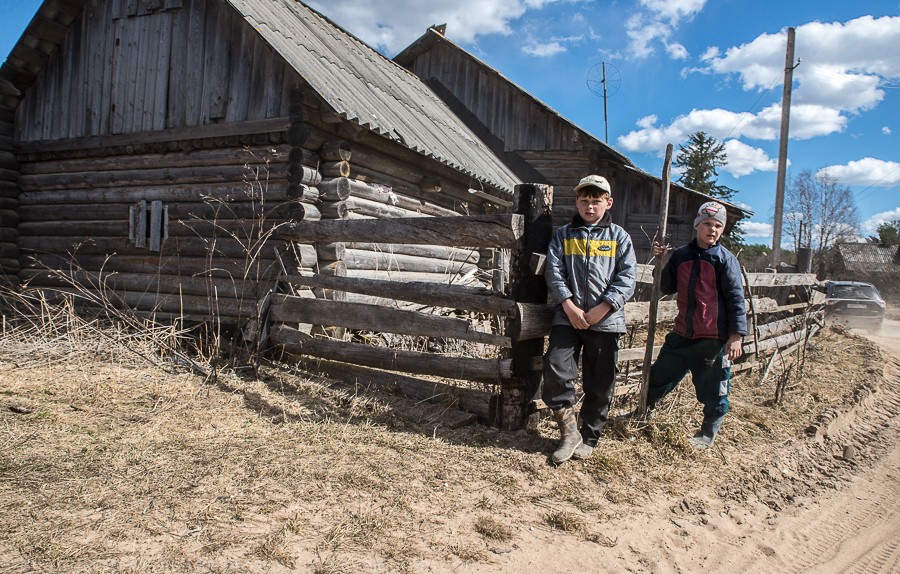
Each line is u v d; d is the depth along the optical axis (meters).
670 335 4.72
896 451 5.52
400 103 10.23
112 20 8.44
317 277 5.80
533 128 16.05
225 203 7.51
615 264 4.16
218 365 6.03
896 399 7.50
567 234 4.21
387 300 7.84
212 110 7.64
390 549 2.83
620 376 5.33
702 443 4.59
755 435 5.12
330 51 9.28
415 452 4.04
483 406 4.67
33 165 9.09
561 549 3.03
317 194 7.23
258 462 3.65
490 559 2.86
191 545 2.70
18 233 9.13
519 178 14.34
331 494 3.32
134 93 8.22
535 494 3.58
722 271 4.41
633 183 15.60
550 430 4.71
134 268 8.22
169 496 3.13
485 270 10.95
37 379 5.12
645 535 3.29
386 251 8.28
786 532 3.61
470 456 4.05
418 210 9.51
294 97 6.92
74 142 8.56
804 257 10.73
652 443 4.54
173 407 4.64
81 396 4.73
